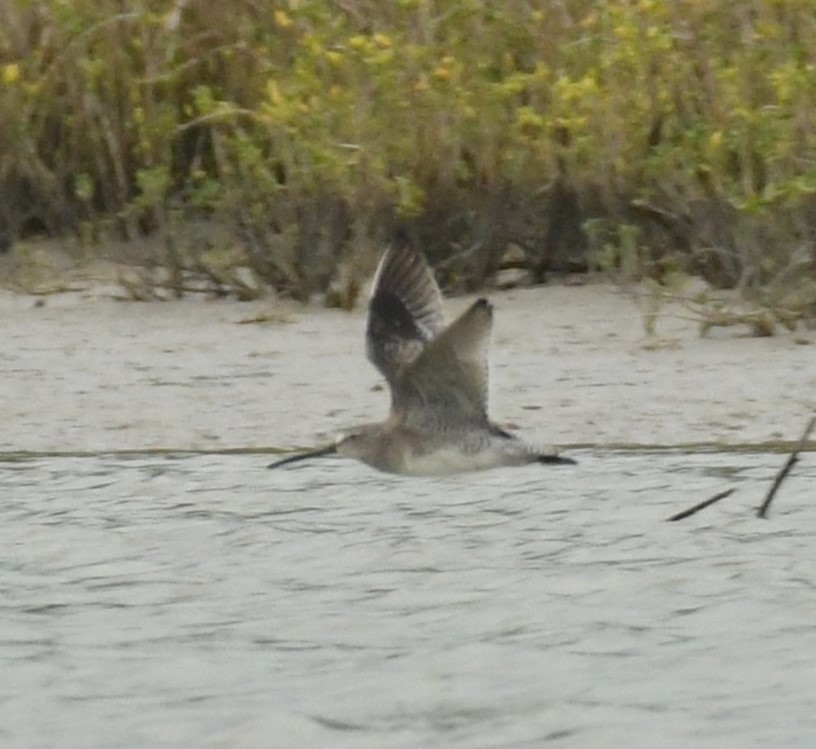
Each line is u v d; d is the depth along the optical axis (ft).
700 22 55.36
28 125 61.82
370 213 56.08
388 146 56.13
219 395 48.39
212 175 62.85
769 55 54.39
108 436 46.01
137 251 59.82
